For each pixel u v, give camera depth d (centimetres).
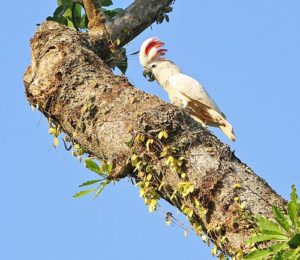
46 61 1138
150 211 999
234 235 923
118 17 1299
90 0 1277
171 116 1003
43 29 1191
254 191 939
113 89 1068
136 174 1034
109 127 1034
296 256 804
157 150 996
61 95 1095
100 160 1073
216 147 985
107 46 1266
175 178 980
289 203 834
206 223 953
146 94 1050
